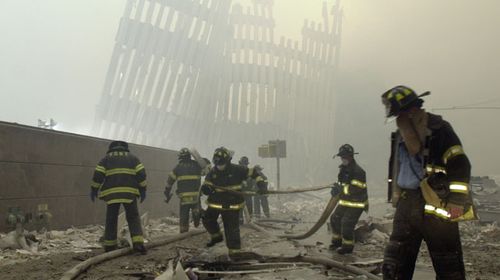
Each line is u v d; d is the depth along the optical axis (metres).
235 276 5.35
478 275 5.47
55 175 9.37
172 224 12.40
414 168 3.07
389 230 9.30
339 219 7.86
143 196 7.40
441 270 2.96
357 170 7.52
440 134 2.95
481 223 11.38
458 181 2.83
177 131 24.20
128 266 5.98
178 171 9.76
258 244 8.44
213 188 6.56
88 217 10.52
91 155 10.76
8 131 8.12
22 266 5.96
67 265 6.10
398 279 3.08
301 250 7.64
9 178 8.09
